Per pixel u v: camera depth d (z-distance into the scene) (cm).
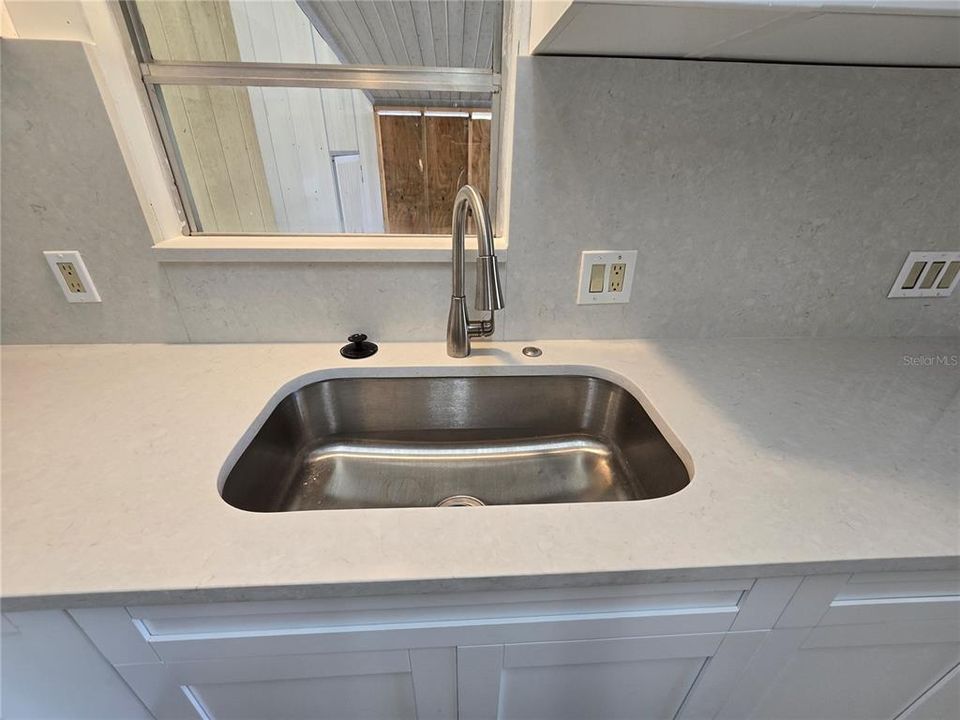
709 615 60
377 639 57
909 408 81
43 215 84
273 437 86
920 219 96
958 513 59
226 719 69
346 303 98
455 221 83
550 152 85
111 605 49
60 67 74
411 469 99
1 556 51
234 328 99
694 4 51
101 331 97
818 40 66
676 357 99
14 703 59
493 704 68
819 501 60
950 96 86
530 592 54
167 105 87
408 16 84
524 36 76
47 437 71
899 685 74
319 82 84
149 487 61
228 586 49
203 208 98
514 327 102
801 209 94
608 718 75
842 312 105
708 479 64
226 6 90
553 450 102
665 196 91
